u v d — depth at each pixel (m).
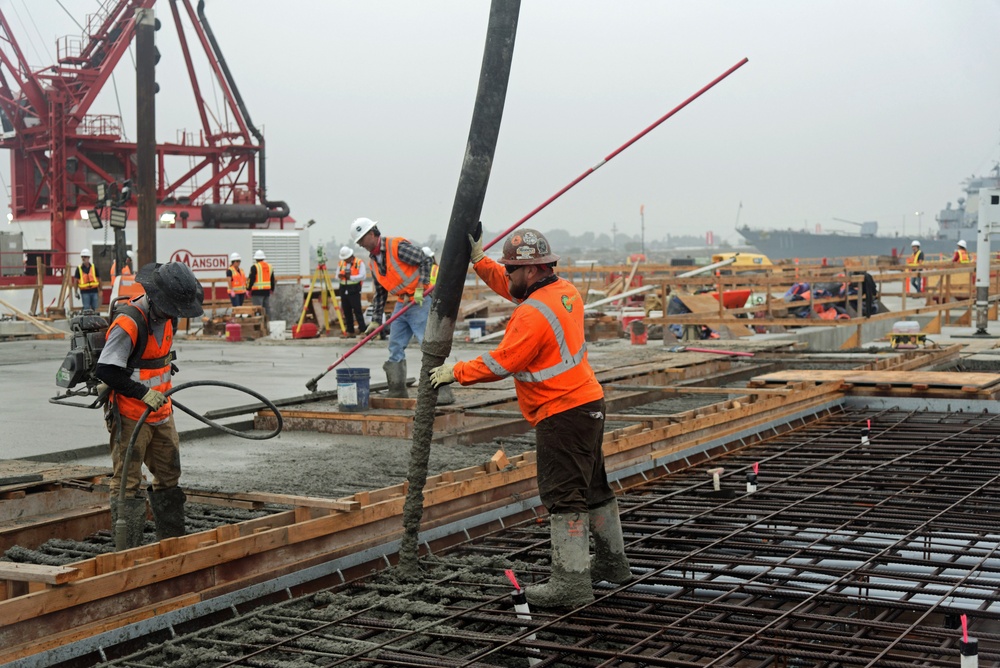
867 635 4.32
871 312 20.77
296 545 5.14
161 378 4.99
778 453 8.32
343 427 8.89
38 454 7.54
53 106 28.66
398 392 9.59
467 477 6.41
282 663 4.07
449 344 5.20
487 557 5.55
